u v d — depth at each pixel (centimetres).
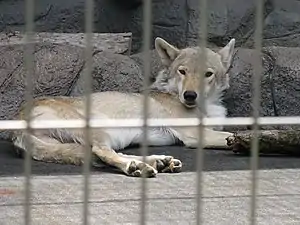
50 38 857
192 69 740
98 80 807
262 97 841
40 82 776
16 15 966
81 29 978
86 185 233
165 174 567
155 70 843
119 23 1014
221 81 774
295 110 838
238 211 430
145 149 240
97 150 591
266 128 734
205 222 402
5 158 640
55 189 494
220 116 773
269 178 546
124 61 831
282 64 838
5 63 782
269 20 987
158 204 449
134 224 395
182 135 725
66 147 605
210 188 505
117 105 703
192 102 729
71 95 793
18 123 226
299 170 584
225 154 678
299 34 983
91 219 405
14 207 434
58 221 399
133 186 511
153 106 739
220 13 973
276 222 402
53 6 966
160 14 998
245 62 848
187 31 981
